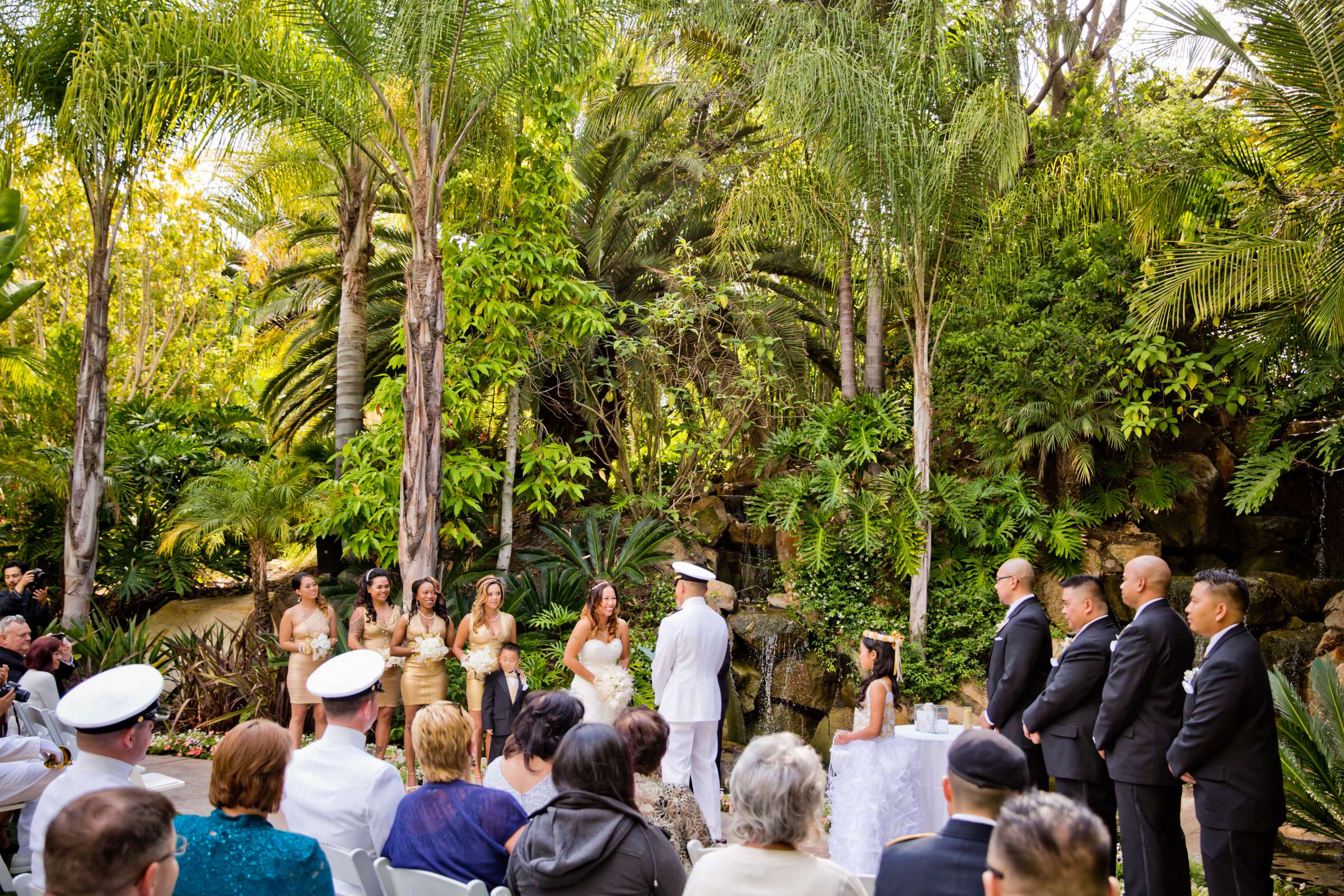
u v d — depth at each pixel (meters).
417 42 8.52
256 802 2.78
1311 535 10.86
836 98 9.15
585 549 11.24
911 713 9.46
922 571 9.81
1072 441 10.17
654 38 12.11
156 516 12.30
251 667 9.23
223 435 13.39
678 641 5.75
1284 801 4.15
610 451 14.04
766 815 2.42
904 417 11.02
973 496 10.17
